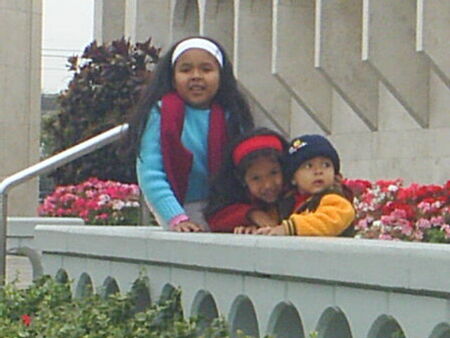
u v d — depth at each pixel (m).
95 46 21.56
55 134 21.50
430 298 4.17
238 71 26.53
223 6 28.55
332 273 4.64
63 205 17.23
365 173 23.70
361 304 4.53
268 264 5.06
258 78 26.67
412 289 4.22
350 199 5.86
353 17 23.03
